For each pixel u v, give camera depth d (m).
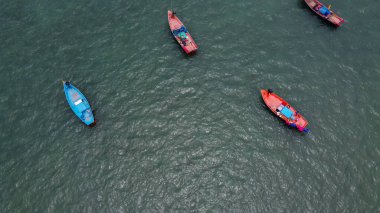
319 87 70.38
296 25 80.12
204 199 57.59
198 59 74.38
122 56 74.81
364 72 72.56
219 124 65.75
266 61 74.31
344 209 56.56
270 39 77.88
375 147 62.53
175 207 56.88
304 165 60.91
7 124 65.50
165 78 71.69
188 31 78.50
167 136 64.25
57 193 58.09
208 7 83.38
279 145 63.12
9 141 63.41
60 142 63.31
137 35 78.19
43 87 70.25
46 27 79.88
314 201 57.38
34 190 58.41
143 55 74.94
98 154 62.03
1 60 74.50
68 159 61.50
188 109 67.62
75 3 84.62
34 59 74.56
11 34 78.94
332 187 58.66
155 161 61.34
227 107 67.81
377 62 74.12
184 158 61.75
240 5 84.19
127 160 61.44
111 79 71.38
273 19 81.25
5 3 84.44
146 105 68.06
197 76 72.00
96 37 78.12
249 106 67.75
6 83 71.06
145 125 65.50
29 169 60.44
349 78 71.75
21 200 57.47
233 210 56.62
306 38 78.00
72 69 72.81
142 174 60.00
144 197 57.78
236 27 79.75
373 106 67.69
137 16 81.69
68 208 56.75
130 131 64.69
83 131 64.50
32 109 67.38
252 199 57.59
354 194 57.88
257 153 62.28
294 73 72.50
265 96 67.56
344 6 83.75
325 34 78.56
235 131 64.81
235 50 75.94
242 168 60.69
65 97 68.69
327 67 73.44
